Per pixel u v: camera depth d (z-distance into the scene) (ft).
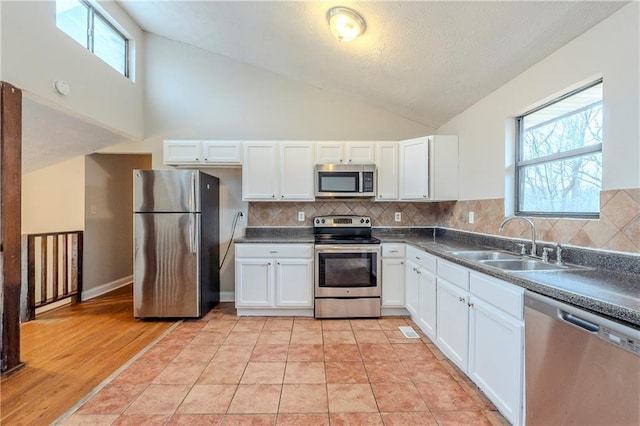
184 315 10.46
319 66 10.90
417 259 9.57
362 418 5.62
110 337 9.13
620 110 5.08
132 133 11.91
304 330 9.61
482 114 9.25
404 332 9.44
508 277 5.18
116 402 6.06
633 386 3.26
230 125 12.73
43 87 8.05
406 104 11.51
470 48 7.32
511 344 5.14
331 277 10.62
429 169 10.83
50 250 13.04
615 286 4.35
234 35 10.69
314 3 7.57
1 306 6.99
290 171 11.48
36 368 7.34
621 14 5.03
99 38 10.71
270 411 5.81
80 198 13.28
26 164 11.84
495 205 8.61
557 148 6.95
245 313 11.00
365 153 11.60
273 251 10.74
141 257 10.43
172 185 10.41
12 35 7.18
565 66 6.19
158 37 12.71
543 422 4.46
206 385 6.64
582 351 3.85
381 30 7.74
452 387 6.56
